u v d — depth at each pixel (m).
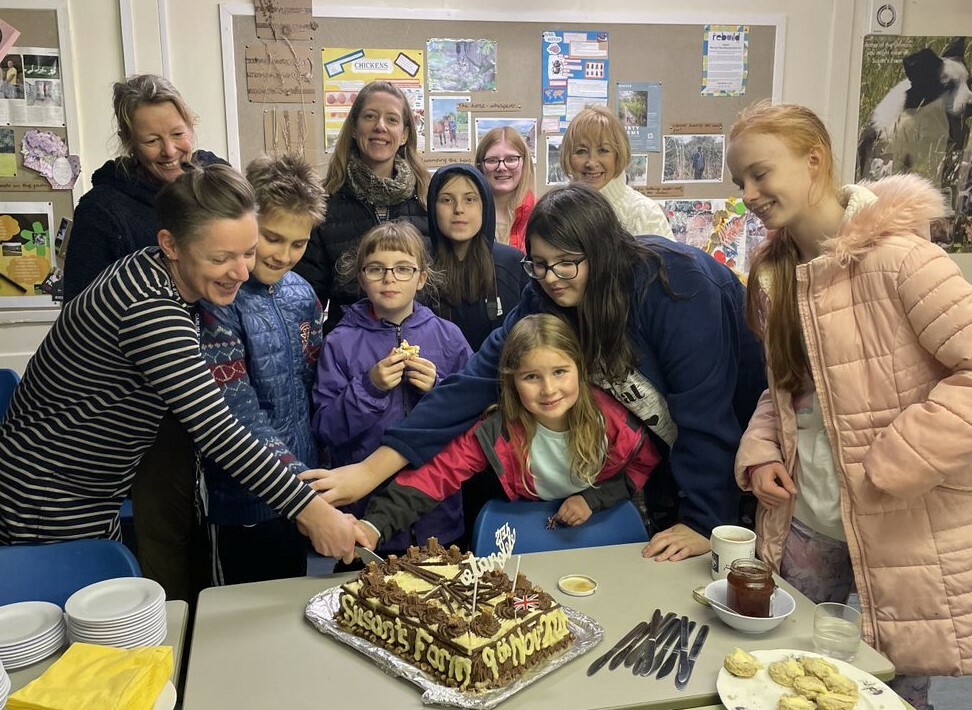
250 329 1.89
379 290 2.08
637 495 2.04
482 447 1.78
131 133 2.07
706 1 3.58
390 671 1.25
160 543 2.16
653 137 3.64
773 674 1.22
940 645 1.48
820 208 1.56
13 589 1.50
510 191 3.01
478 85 3.43
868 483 1.50
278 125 3.28
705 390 1.70
